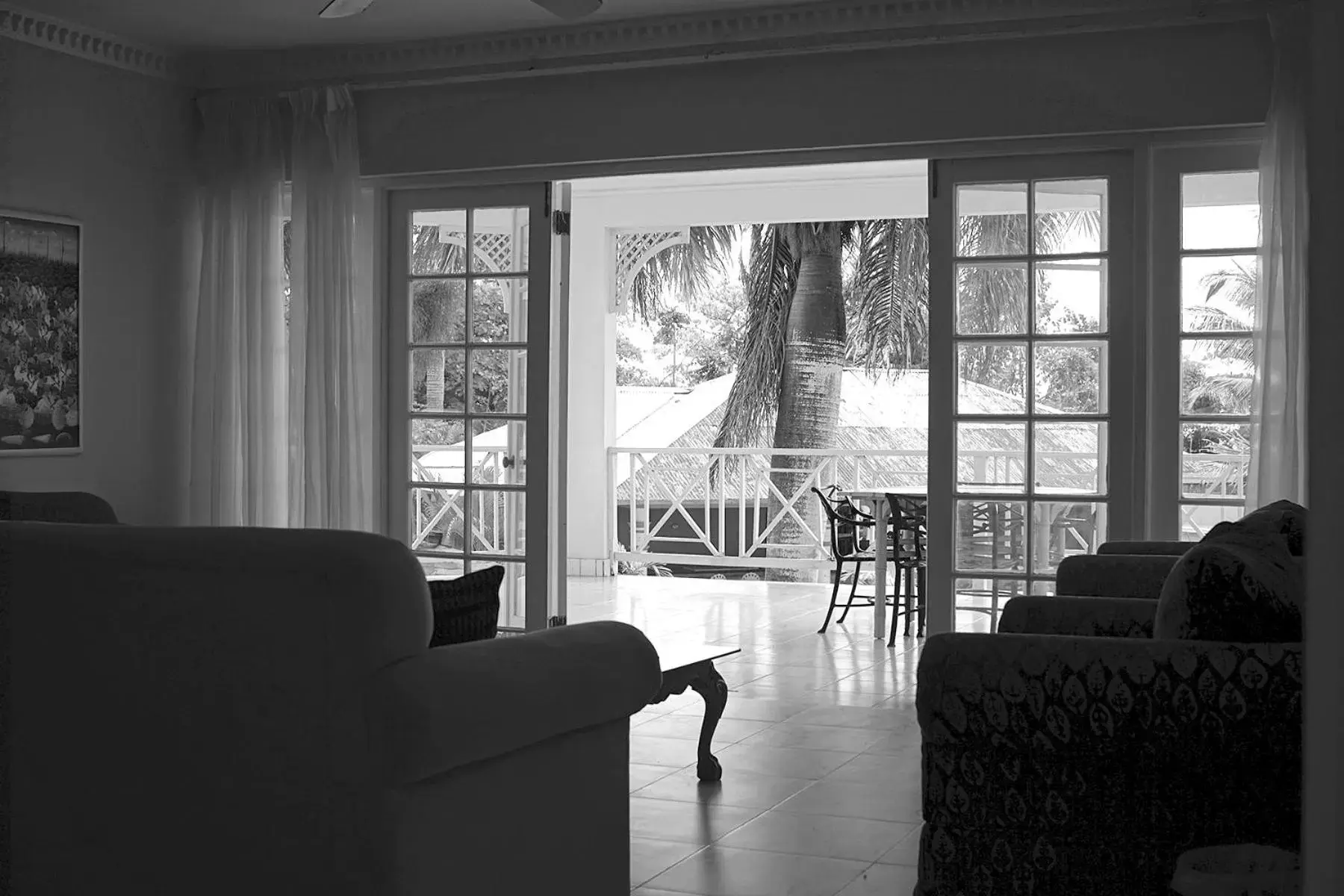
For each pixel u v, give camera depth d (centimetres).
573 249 980
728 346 1652
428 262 607
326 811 215
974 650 247
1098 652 240
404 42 577
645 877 314
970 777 248
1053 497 520
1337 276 72
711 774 411
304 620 213
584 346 981
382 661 210
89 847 244
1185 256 502
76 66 560
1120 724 237
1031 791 244
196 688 226
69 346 555
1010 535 525
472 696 219
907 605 715
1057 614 332
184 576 224
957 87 517
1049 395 521
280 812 220
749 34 532
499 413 597
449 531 605
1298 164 467
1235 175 497
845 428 1519
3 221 525
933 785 251
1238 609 237
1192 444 503
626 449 1043
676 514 1445
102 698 237
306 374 592
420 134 593
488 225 596
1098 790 240
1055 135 508
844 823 363
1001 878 247
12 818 253
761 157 547
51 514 388
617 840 268
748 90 543
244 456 604
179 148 611
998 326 527
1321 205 73
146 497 597
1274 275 472
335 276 590
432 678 213
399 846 211
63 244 552
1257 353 479
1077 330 516
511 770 237
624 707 259
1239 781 231
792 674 606
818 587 944
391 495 614
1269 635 238
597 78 564
